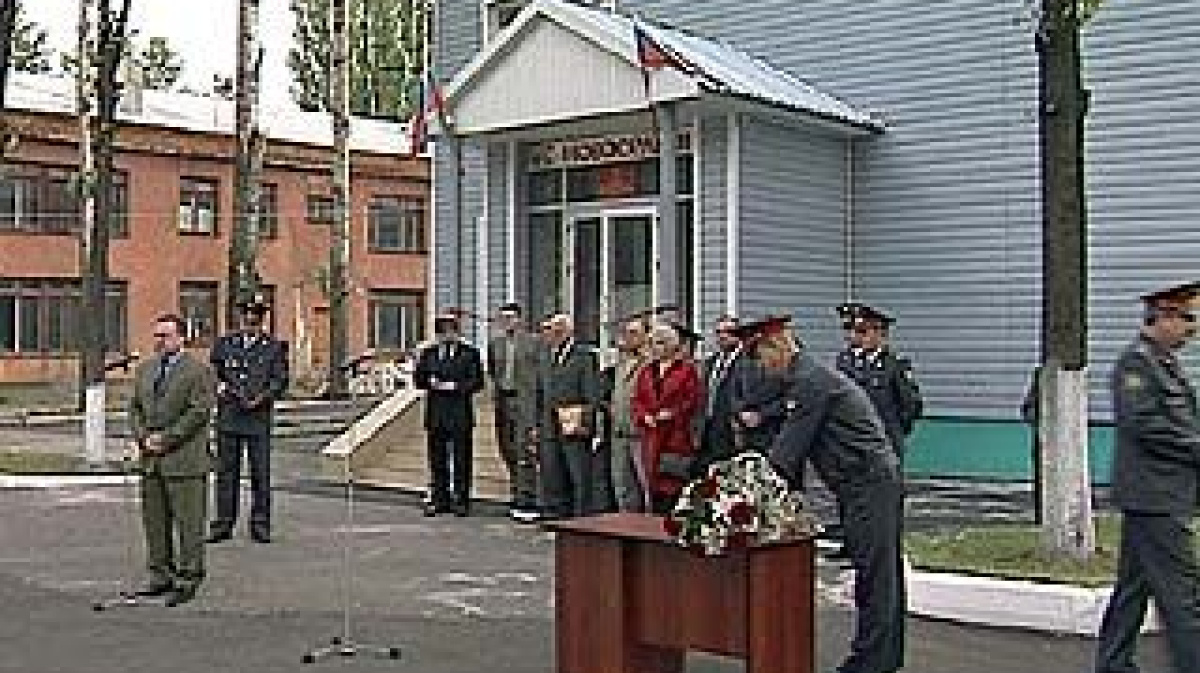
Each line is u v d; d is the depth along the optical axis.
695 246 18.72
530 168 21.12
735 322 12.52
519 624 10.52
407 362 22.22
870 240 19.80
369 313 51.97
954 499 17.41
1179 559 7.93
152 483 11.57
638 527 8.39
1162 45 17.70
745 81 18.30
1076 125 11.77
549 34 18.95
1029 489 18.16
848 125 19.28
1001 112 18.89
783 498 7.85
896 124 19.66
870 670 8.45
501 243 21.19
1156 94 17.73
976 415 19.05
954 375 19.22
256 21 32.62
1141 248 17.81
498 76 19.56
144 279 45.88
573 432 14.52
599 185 20.45
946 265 19.27
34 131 43.16
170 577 11.64
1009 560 11.31
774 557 7.81
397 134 53.56
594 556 8.34
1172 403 7.91
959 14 19.22
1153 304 8.05
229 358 14.45
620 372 13.42
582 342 15.42
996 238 18.94
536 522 15.62
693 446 12.05
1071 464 11.36
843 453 8.38
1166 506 7.92
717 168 18.48
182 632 10.26
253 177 33.09
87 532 15.43
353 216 51.47
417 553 13.73
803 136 19.22
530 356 15.92
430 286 23.91
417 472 19.44
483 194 21.41
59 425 33.41
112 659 9.43
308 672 9.03
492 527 15.45
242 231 32.06
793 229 19.03
